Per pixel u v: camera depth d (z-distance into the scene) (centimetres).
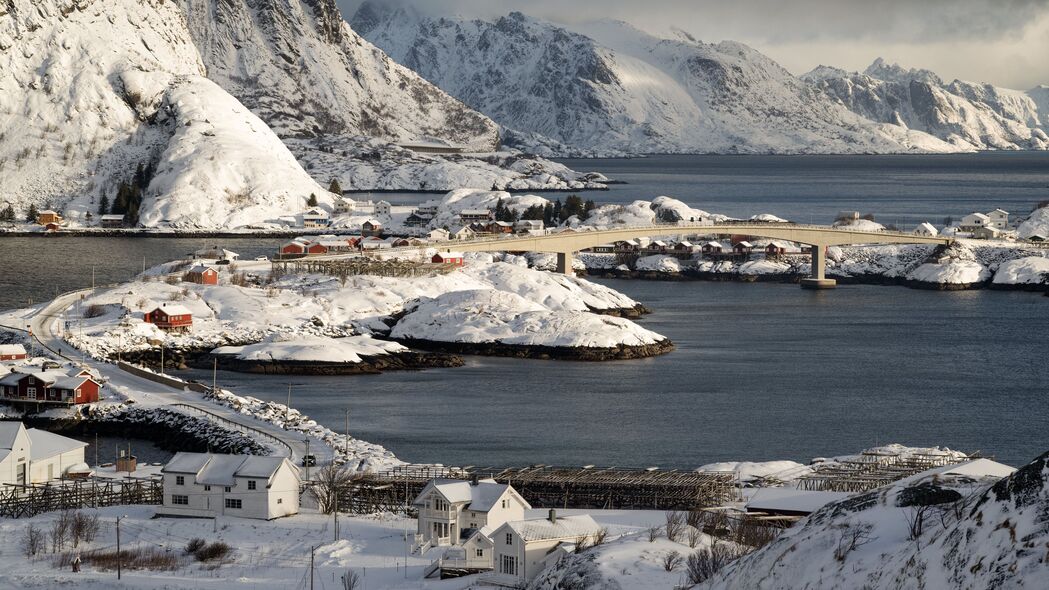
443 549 13625
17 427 16338
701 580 11062
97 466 17738
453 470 16850
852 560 9656
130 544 13925
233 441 18475
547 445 19575
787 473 16900
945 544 8969
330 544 13862
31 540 13650
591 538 12756
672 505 15550
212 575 12838
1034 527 8425
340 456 17788
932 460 17475
